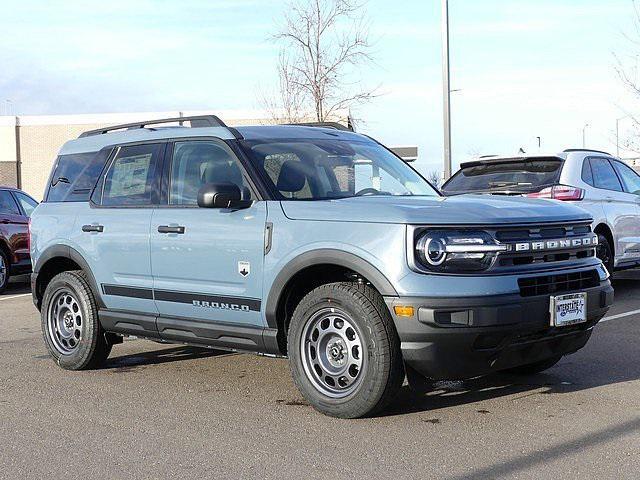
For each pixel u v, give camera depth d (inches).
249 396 230.7
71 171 284.7
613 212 405.1
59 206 280.8
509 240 195.0
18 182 1686.8
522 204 213.2
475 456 173.5
